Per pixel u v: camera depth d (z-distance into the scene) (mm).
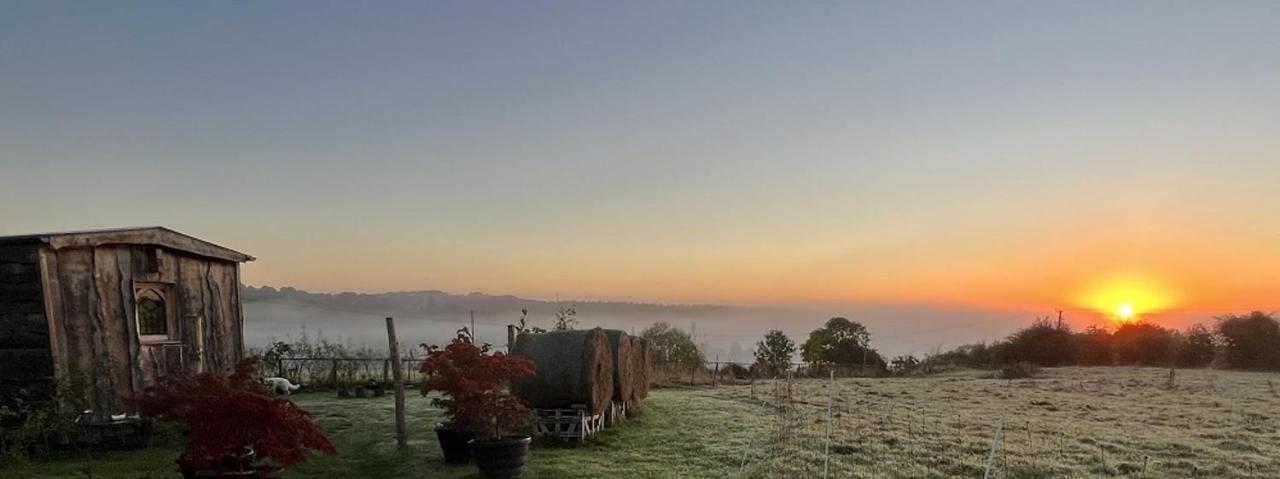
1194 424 13672
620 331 13328
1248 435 12266
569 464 9555
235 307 13039
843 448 10680
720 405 15875
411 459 9750
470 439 9391
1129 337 35750
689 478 8867
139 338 10719
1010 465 9547
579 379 11148
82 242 9945
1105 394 19844
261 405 6562
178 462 7277
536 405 11250
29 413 9266
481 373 8930
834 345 33156
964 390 21000
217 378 6934
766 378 27172
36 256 9609
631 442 11148
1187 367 33531
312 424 7027
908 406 16453
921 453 10383
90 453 9695
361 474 9078
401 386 10570
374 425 12242
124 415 10234
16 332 9664
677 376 25000
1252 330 32156
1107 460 9914
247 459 6984
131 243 10695
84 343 10039
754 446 10820
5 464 8953
